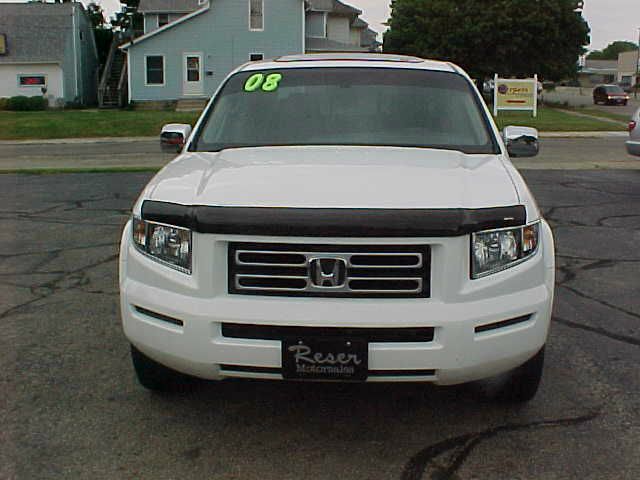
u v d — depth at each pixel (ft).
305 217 10.69
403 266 10.82
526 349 11.48
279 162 13.01
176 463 11.41
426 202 11.09
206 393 13.94
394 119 15.20
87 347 16.17
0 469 11.17
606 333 17.19
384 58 17.66
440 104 15.61
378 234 10.66
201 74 130.62
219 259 11.07
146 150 65.16
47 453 11.68
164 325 11.38
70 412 13.10
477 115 15.48
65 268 22.89
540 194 37.40
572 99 200.03
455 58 155.22
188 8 141.69
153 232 11.73
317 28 150.20
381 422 12.82
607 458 11.55
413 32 158.51
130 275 12.00
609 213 32.35
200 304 11.07
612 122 100.68
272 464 11.39
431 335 10.89
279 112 15.51
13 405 13.35
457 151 14.33
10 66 140.97
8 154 62.64
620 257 24.63
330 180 11.75
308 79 16.34
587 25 153.79
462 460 11.51
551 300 11.93
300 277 10.89
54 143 74.59
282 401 13.64
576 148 65.10
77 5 148.25
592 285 21.25
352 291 10.84
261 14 129.18
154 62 130.62
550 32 149.89
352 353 10.76
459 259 10.91
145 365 13.02
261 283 11.02
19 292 20.30
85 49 154.30
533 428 12.56
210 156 14.07
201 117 15.97
